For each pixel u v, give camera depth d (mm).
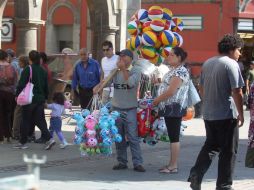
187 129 23453
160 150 17266
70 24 45812
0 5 27391
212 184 12430
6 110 18031
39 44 46625
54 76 27312
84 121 13203
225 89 10781
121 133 13680
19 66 19297
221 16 40031
